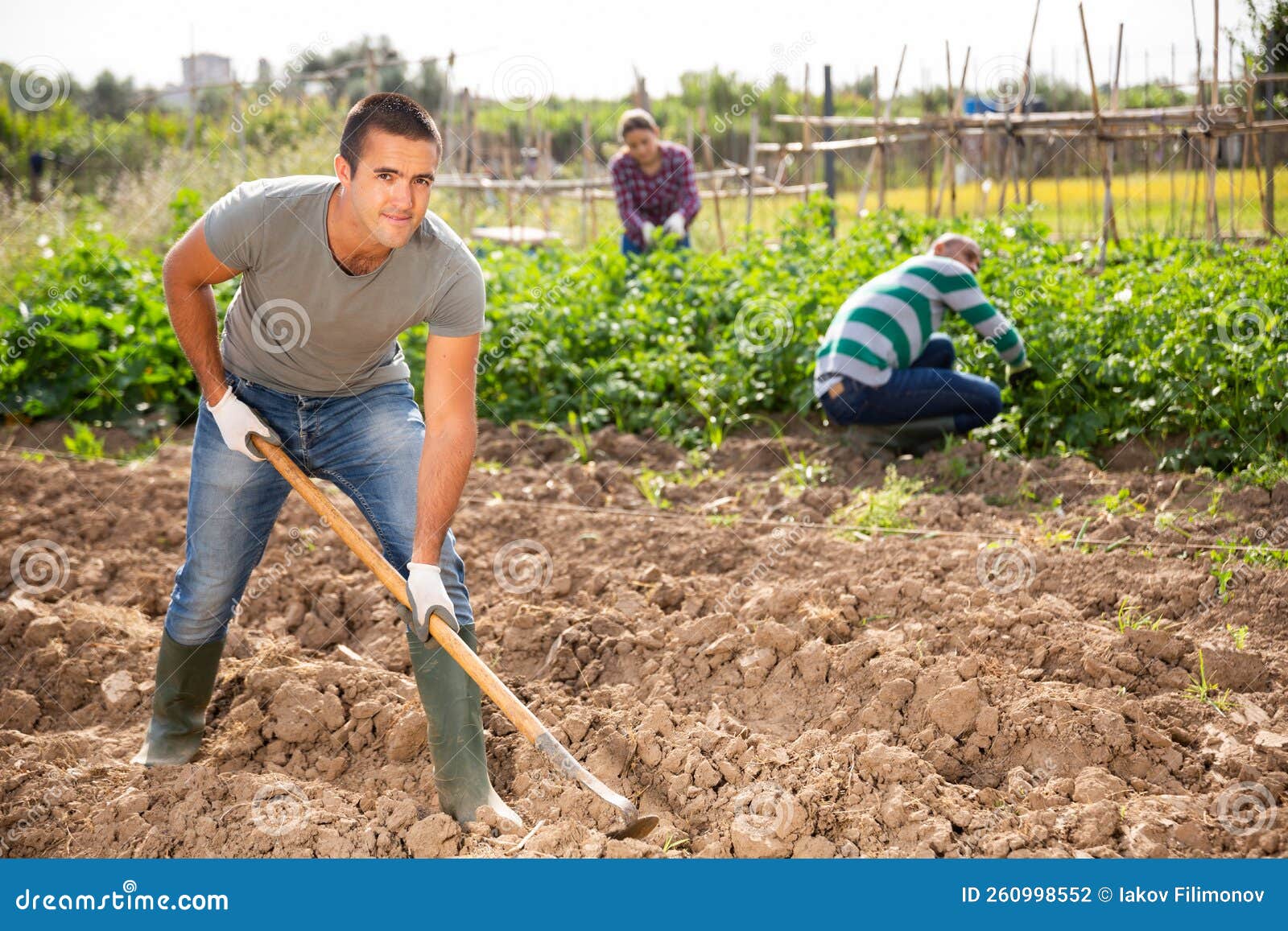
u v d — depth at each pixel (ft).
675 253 25.66
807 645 12.01
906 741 10.74
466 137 43.78
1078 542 14.61
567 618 13.25
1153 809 9.48
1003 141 30.19
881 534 15.56
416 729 10.94
